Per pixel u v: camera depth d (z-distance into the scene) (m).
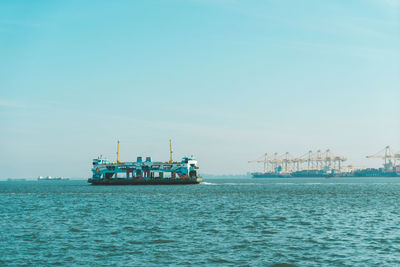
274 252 45.00
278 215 78.12
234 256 43.28
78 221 70.31
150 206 98.56
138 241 51.25
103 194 155.88
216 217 74.94
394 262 40.78
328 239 52.12
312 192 168.88
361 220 70.75
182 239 52.41
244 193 159.38
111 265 40.09
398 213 82.38
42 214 82.00
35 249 47.16
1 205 105.62
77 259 42.44
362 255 43.59
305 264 40.16
